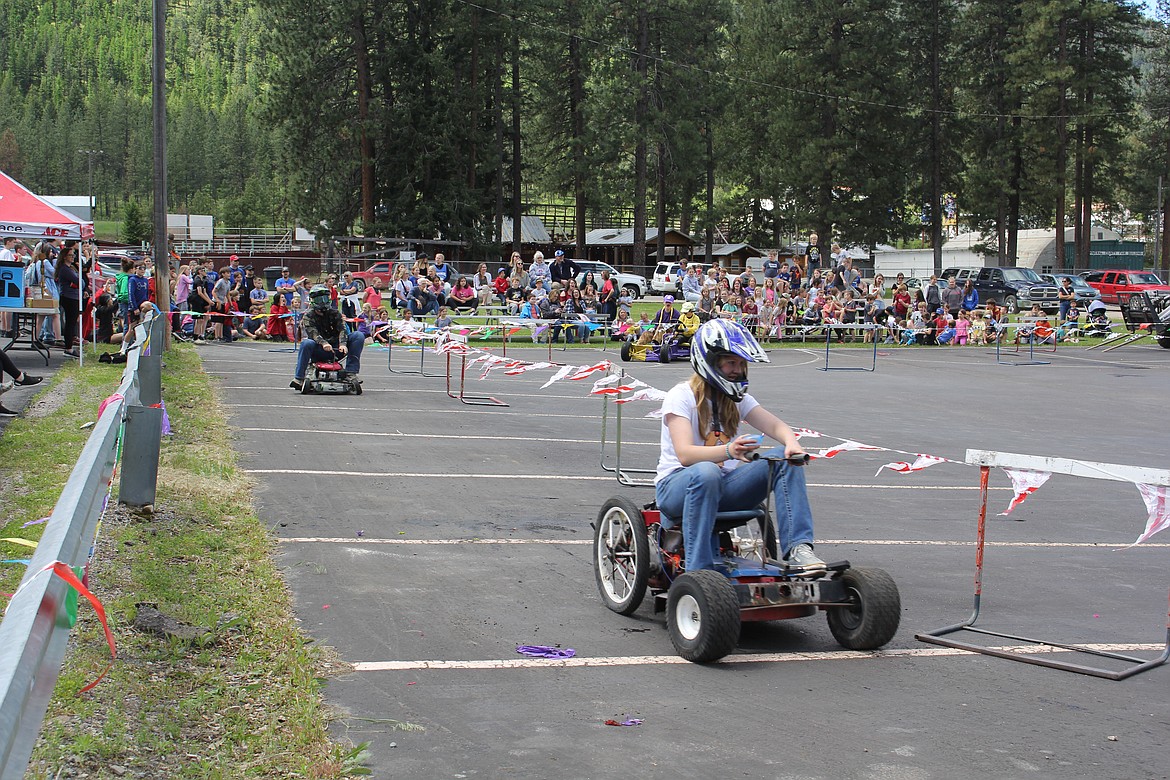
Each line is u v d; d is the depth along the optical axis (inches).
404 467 418.0
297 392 638.5
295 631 218.7
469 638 224.4
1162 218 3189.0
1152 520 200.8
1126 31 2343.8
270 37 2159.2
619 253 3083.2
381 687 194.2
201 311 995.9
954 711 189.9
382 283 1662.2
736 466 229.1
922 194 2516.0
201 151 7027.6
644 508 249.1
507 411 613.0
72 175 6889.8
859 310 1307.8
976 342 1347.2
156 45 762.2
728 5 2564.0
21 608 113.3
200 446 422.0
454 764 162.1
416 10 2171.5
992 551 328.2
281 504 340.2
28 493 298.5
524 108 2422.5
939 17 2389.3
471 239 2182.6
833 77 2325.3
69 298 685.3
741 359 229.8
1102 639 239.5
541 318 1143.6
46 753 148.9
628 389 342.6
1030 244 2866.6
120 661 190.1
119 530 274.2
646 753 167.9
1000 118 2399.1
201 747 163.8
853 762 165.9
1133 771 164.6
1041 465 222.5
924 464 260.5
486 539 312.3
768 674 208.2
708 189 3041.3
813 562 219.8
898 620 219.1
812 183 2381.9
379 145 2119.8
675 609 219.6
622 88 2193.7
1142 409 746.8
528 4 2218.3
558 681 200.7
